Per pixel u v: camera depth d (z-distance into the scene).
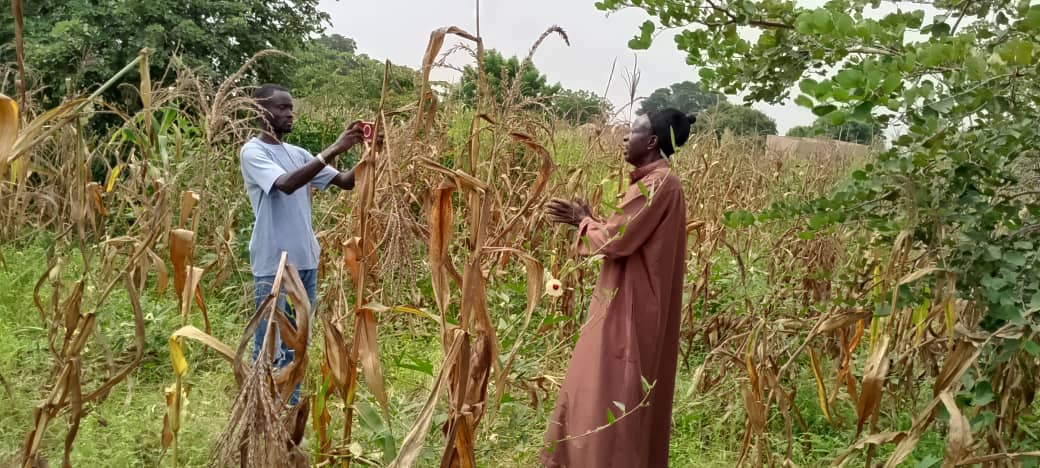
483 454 3.10
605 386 3.01
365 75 9.59
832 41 2.33
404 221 2.16
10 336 4.27
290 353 3.49
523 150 5.97
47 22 10.99
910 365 3.72
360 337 2.44
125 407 3.43
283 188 3.26
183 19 11.36
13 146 2.00
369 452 2.89
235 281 5.57
